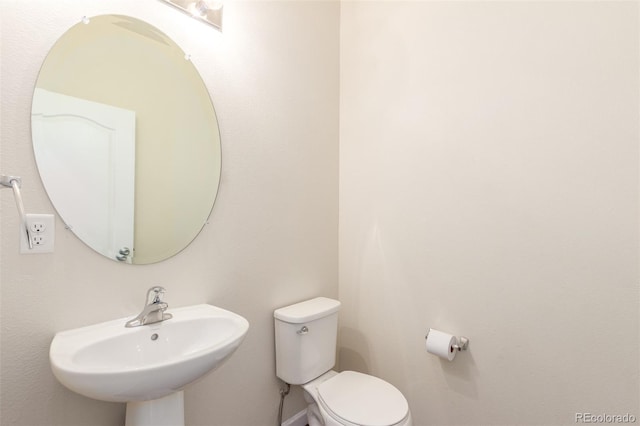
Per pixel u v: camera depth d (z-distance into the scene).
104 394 0.73
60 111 0.94
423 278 1.58
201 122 1.27
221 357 0.87
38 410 0.90
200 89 1.27
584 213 1.15
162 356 1.01
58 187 0.93
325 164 1.86
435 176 1.54
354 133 1.90
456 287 1.47
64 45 0.95
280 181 1.59
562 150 1.19
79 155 0.98
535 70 1.25
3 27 0.85
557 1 1.21
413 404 1.61
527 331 1.27
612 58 1.10
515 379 1.30
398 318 1.68
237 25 1.40
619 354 1.09
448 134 1.50
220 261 1.33
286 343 1.47
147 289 1.11
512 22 1.31
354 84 1.91
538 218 1.25
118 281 1.05
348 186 1.93
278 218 1.58
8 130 0.85
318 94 1.82
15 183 0.78
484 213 1.38
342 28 1.99
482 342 1.39
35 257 0.89
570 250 1.18
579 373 1.16
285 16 1.62
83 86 0.99
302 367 1.44
